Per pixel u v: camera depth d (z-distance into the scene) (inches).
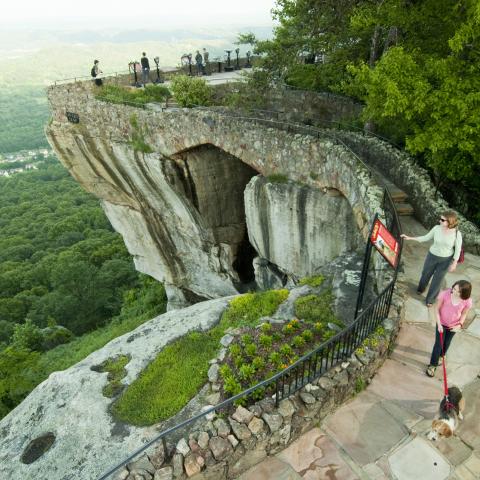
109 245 2108.8
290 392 253.4
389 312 296.4
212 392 327.0
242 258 842.2
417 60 435.5
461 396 215.9
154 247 937.5
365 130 610.2
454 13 412.5
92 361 396.8
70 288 1427.2
